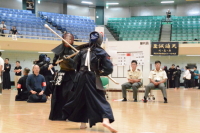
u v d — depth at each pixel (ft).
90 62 13.57
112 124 16.02
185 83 66.39
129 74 32.04
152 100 32.60
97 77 13.47
